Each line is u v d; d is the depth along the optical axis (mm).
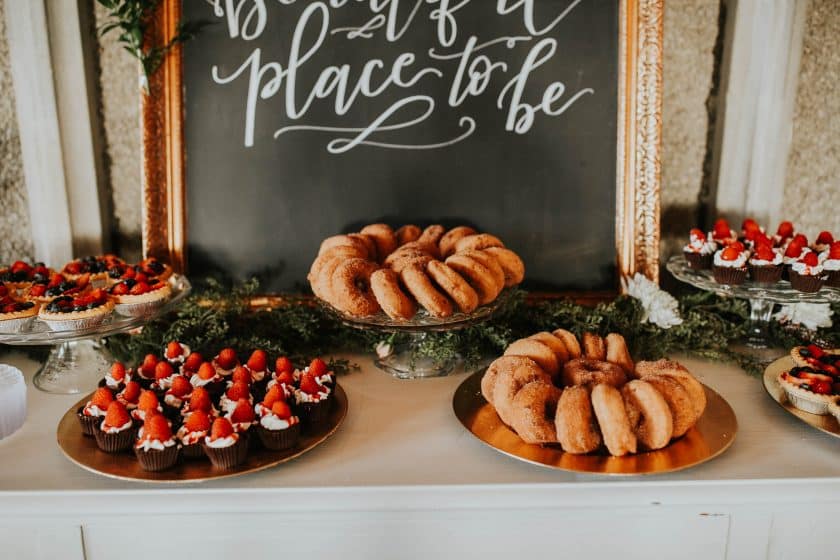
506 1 1437
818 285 1292
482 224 1519
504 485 971
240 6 1420
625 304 1456
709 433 1057
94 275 1392
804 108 1600
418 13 1438
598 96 1470
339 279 1200
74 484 969
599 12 1442
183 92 1443
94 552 1003
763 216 1615
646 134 1464
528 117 1478
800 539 1032
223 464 972
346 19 1436
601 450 1009
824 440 1088
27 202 1562
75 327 1206
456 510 1008
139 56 1399
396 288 1168
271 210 1499
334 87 1457
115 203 1599
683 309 1478
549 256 1529
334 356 1437
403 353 1404
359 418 1170
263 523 999
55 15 1435
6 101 1492
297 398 1092
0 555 996
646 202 1491
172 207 1479
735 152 1592
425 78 1459
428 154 1489
